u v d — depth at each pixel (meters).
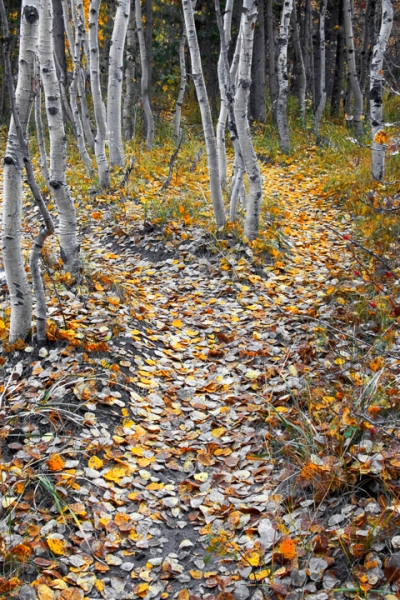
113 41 10.16
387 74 11.01
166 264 6.68
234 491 3.44
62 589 2.77
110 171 10.15
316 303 5.70
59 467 3.39
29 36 3.74
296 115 17.80
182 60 13.38
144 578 2.90
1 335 4.39
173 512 3.33
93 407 3.88
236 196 7.17
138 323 5.18
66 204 5.48
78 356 4.22
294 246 7.57
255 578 2.83
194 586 2.87
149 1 14.87
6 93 16.80
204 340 5.21
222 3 16.59
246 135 6.64
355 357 4.49
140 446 3.79
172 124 16.33
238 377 4.62
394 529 2.83
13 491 3.20
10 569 2.81
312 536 2.96
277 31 19.88
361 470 3.12
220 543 3.05
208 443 3.87
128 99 13.83
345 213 9.02
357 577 2.67
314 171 11.82
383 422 3.22
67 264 5.61
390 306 4.84
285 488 3.39
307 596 2.65
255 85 16.48
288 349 4.88
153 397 4.27
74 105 9.73
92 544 3.06
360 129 14.41
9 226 4.06
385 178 9.82
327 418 3.71
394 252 5.97
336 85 19.20
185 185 9.64
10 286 4.19
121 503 3.34
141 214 7.87
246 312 5.69
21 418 3.69
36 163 11.29
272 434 3.84
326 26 21.91
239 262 6.54
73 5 9.84
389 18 9.16
